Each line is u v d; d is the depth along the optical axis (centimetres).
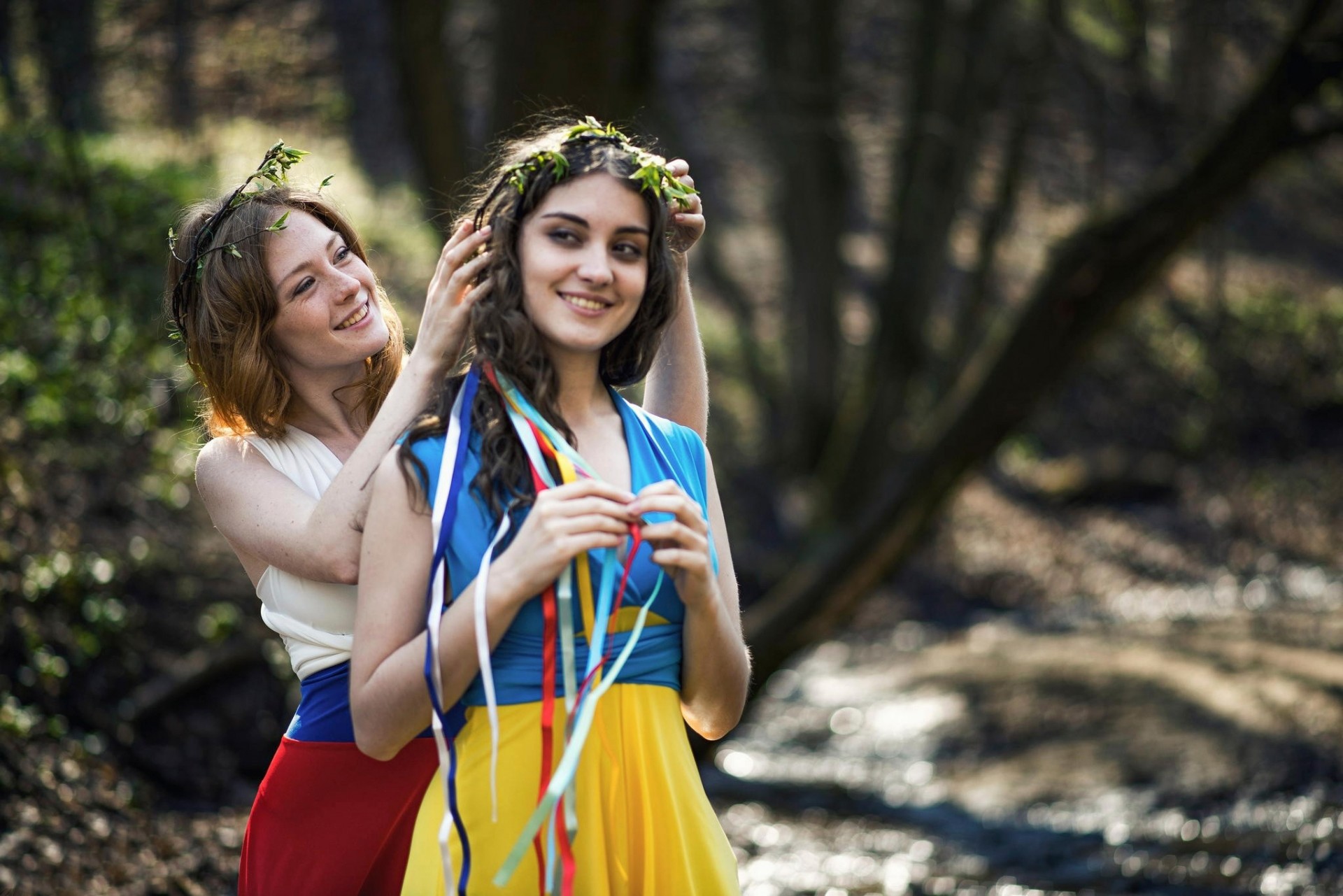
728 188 1773
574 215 187
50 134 916
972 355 1158
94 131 1080
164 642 561
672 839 191
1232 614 1184
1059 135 1134
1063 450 1609
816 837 659
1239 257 1948
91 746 485
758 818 695
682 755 196
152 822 448
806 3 1122
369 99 1448
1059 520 1469
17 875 372
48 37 888
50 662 502
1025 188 1550
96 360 707
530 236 190
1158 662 984
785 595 777
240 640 571
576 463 188
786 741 957
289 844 224
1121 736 847
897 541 757
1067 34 900
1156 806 708
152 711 524
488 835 187
